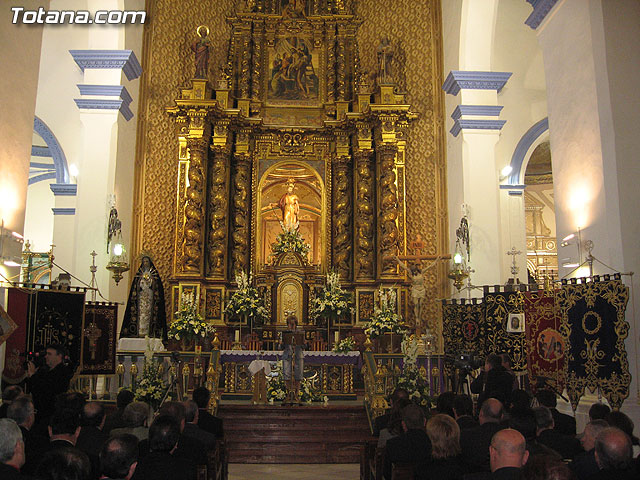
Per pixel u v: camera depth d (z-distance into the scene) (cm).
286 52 1716
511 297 998
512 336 984
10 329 834
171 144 1608
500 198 1644
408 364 1037
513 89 1634
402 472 504
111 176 1350
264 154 1664
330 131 1662
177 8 1672
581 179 867
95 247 1326
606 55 820
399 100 1611
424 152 1634
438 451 452
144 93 1609
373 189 1619
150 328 1288
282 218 1658
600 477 362
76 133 1644
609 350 734
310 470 923
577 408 825
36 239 2347
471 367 982
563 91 922
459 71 1423
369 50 1717
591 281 773
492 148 1412
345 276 1600
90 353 1037
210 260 1560
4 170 857
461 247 1384
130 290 1440
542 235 2534
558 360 837
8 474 318
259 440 1006
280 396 1151
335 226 1631
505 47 1605
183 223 1545
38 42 953
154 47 1638
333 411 1080
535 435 484
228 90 1627
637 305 757
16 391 626
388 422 674
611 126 805
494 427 493
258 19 1711
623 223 782
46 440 466
